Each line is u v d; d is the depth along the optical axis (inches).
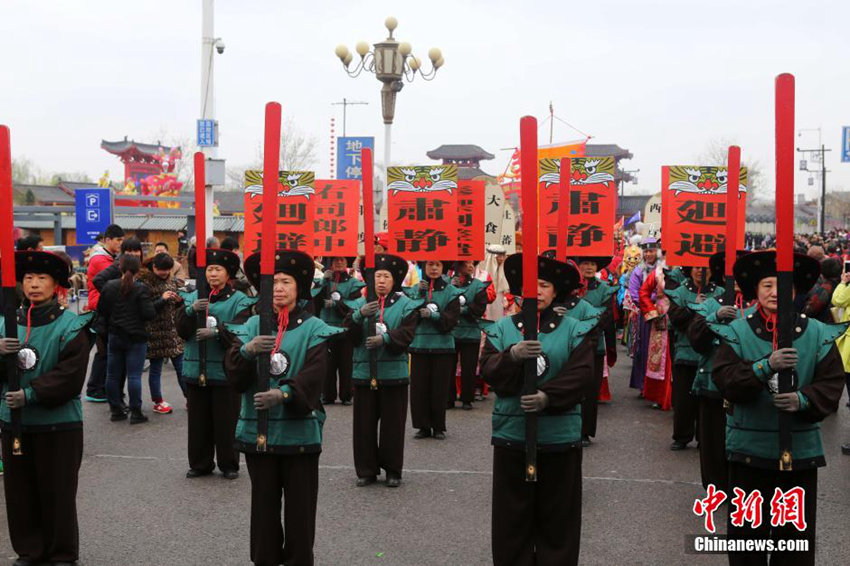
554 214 373.4
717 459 281.0
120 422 398.3
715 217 338.3
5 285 205.0
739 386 184.5
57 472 218.2
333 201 406.6
